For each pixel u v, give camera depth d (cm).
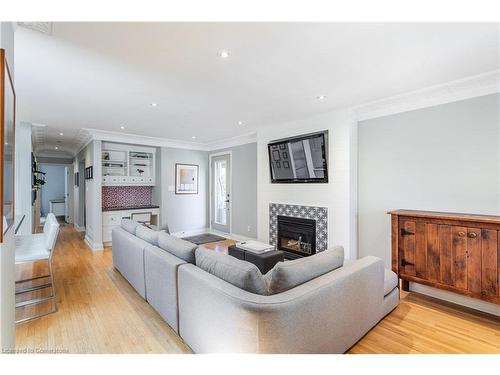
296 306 142
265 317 133
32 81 248
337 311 170
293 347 142
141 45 186
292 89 275
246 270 154
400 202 316
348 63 216
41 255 262
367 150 348
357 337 192
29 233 426
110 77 241
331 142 363
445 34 173
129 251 303
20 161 422
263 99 307
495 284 218
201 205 666
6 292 131
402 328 221
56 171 1027
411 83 259
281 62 213
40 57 202
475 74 239
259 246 348
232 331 146
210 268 182
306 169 393
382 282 223
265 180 469
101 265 394
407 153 309
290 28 166
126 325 223
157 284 231
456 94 269
